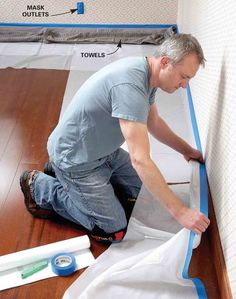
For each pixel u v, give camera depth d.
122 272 1.47
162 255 1.43
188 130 2.54
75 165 1.59
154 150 2.28
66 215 1.79
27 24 4.07
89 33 3.99
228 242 1.40
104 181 1.65
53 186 1.77
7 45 3.89
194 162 1.88
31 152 2.29
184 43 1.33
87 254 1.66
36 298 1.47
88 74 3.32
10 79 3.17
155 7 3.93
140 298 1.45
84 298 1.43
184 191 1.91
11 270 1.58
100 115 1.47
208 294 1.50
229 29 1.50
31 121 2.60
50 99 2.88
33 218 1.84
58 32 4.02
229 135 1.43
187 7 3.15
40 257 1.61
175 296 1.45
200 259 1.65
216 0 1.81
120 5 3.92
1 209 1.88
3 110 2.71
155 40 3.94
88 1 3.89
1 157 2.24
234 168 1.34
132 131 1.34
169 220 1.77
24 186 1.81
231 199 1.37
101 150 1.58
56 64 3.50
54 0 3.90
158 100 2.90
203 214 1.44
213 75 1.82
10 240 1.72
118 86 1.36
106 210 1.65
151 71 1.40
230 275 1.36
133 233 1.73
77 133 1.54
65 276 1.56
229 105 1.45
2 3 3.92
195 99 2.43
